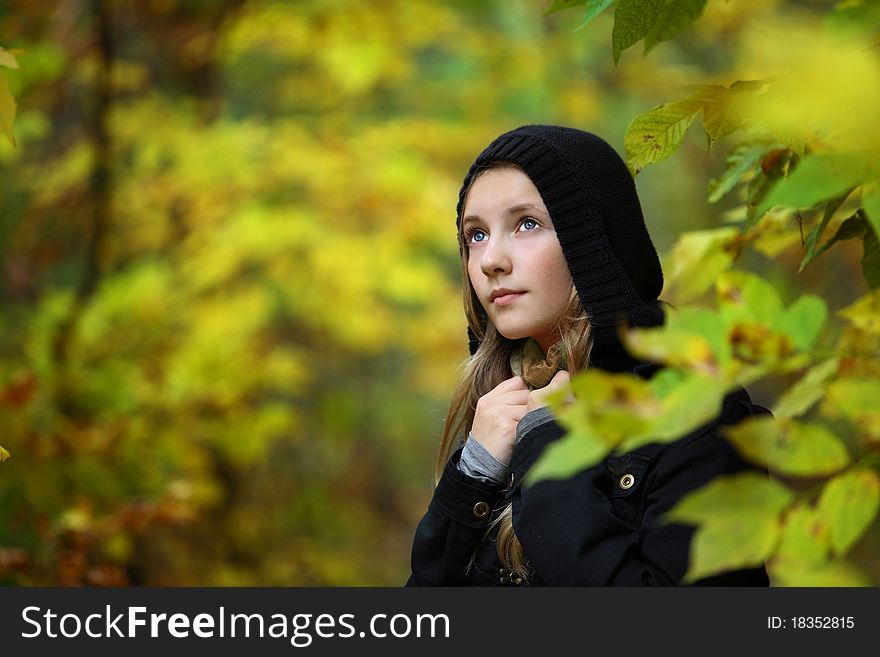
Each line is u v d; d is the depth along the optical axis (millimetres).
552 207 3385
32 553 7215
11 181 10945
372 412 15414
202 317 10594
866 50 1829
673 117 2527
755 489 1536
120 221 11297
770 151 2969
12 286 11234
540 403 3207
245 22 11438
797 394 1646
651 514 2910
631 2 2564
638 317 3359
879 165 1529
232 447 9516
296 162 11047
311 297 11430
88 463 7809
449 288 12711
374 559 14812
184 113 11375
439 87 12438
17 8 10336
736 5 9336
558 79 12086
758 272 7969
